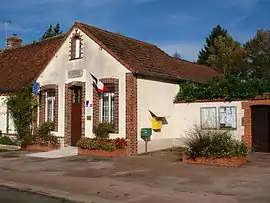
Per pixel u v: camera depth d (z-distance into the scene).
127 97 17.77
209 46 61.72
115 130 18.19
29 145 21.11
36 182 11.56
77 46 20.25
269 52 49.03
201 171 12.99
